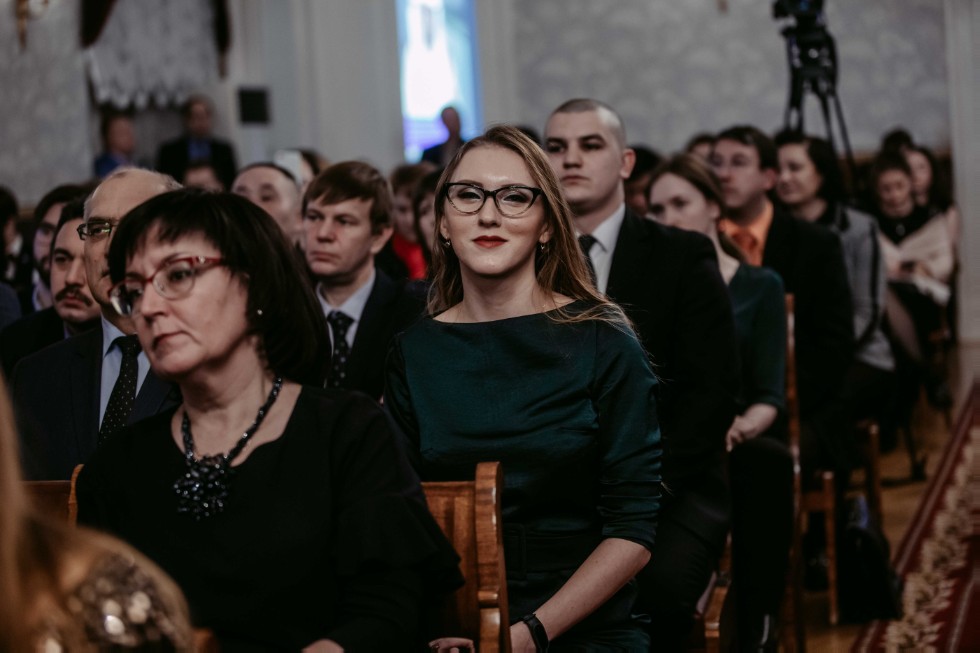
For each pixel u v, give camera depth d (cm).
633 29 1259
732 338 376
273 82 1100
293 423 215
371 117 1105
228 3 1093
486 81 1241
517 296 285
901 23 1277
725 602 350
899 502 670
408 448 288
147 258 210
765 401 442
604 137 381
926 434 848
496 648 233
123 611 136
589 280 294
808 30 723
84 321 371
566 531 280
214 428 216
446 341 286
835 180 647
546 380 278
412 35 1167
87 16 983
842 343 533
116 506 217
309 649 195
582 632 280
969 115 1284
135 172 309
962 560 552
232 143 1084
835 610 489
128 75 1051
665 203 459
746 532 407
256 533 206
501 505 256
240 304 213
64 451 306
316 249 416
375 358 407
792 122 1245
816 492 494
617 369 279
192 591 205
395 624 202
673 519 347
